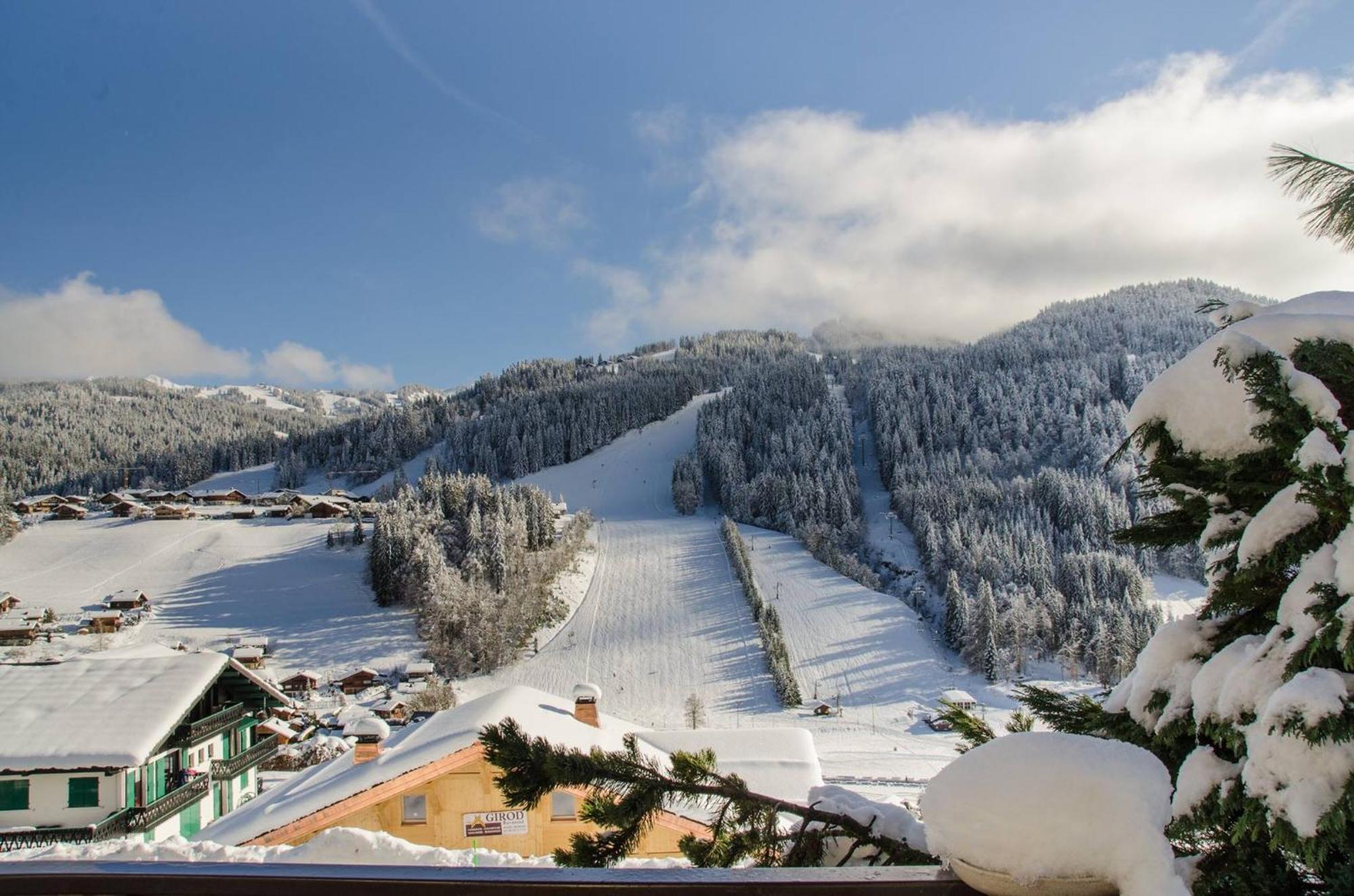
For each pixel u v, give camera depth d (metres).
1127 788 1.57
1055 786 1.58
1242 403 2.61
